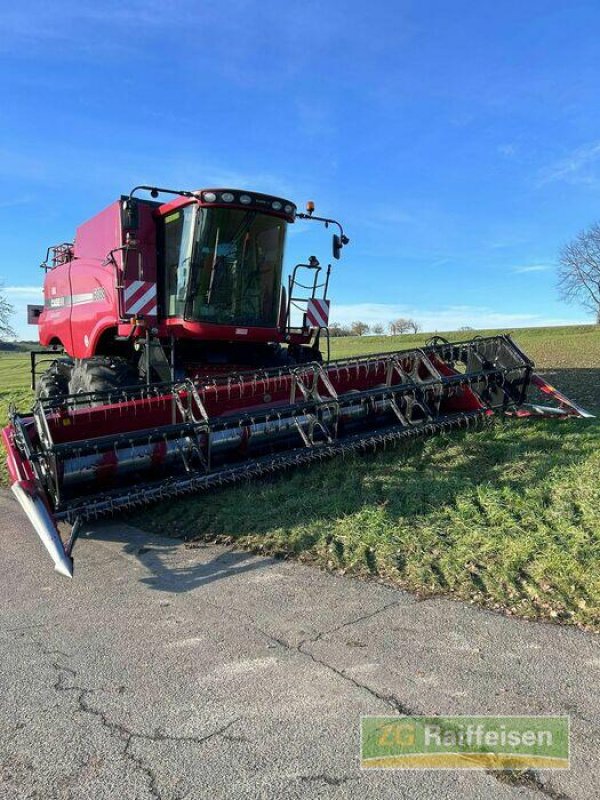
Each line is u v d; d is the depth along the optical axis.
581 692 2.67
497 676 2.81
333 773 2.26
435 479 5.50
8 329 58.00
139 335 7.34
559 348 24.36
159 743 2.47
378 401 6.58
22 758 2.41
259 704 2.70
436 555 4.17
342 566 4.20
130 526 5.41
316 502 5.30
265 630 3.38
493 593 3.61
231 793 2.18
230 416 5.37
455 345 7.20
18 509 6.32
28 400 13.50
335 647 3.15
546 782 2.17
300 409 5.75
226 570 4.29
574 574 3.67
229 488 5.92
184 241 7.11
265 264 7.62
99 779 2.28
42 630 3.52
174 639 3.34
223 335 7.40
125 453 5.18
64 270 9.98
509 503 4.84
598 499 4.64
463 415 6.84
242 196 7.00
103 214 8.16
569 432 6.51
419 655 3.03
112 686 2.90
